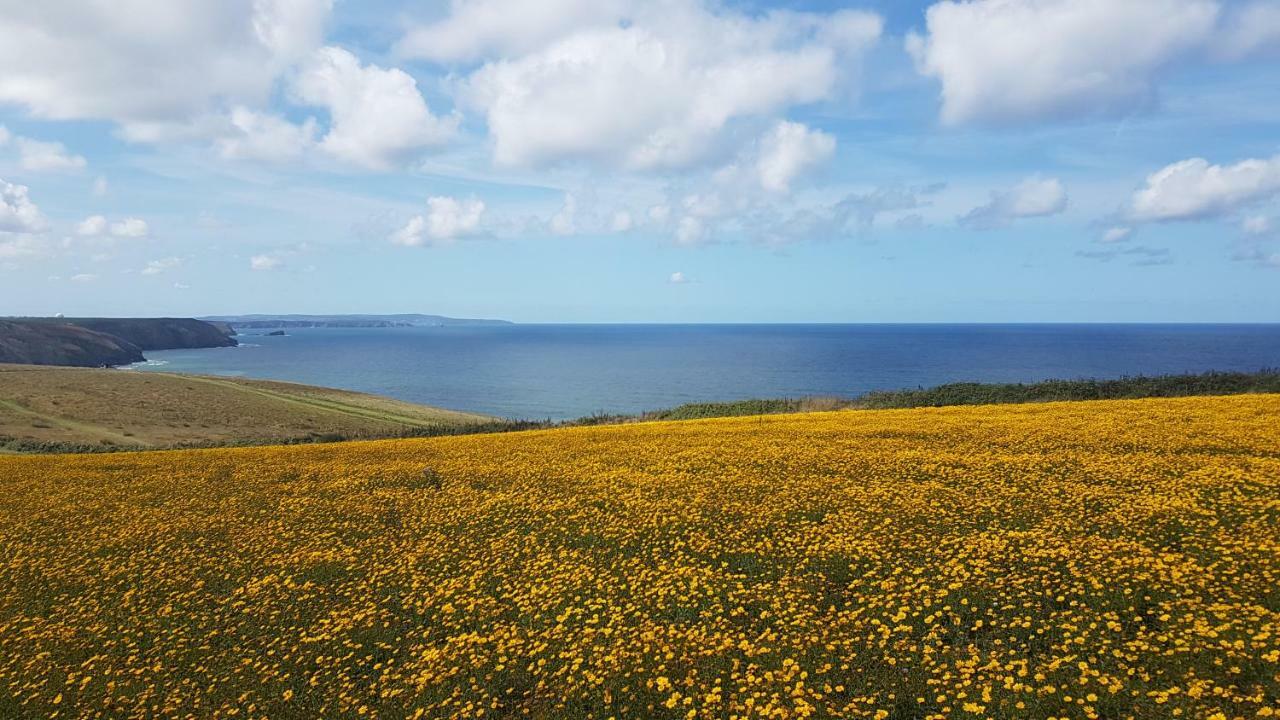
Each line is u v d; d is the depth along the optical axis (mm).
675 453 26906
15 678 11969
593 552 15742
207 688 11289
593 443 31516
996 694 8742
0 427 60656
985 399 45031
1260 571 11047
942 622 11055
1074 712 8211
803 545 14680
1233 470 17141
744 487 20125
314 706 10594
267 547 17859
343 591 14781
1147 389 42188
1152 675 8867
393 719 10078
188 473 28094
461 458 29391
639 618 12211
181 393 88000
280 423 76500
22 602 15375
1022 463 20766
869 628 10938
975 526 15258
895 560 13477
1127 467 18828
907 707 9000
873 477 20531
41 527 20516
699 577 13523
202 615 14039
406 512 20391
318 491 23891
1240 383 40812
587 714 9664
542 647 11305
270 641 12820
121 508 22328
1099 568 11844
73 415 69875
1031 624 10609
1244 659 8562
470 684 10609
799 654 10297
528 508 19750
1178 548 12930
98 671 12070
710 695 9344
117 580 16297
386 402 103375
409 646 12180
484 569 15219
